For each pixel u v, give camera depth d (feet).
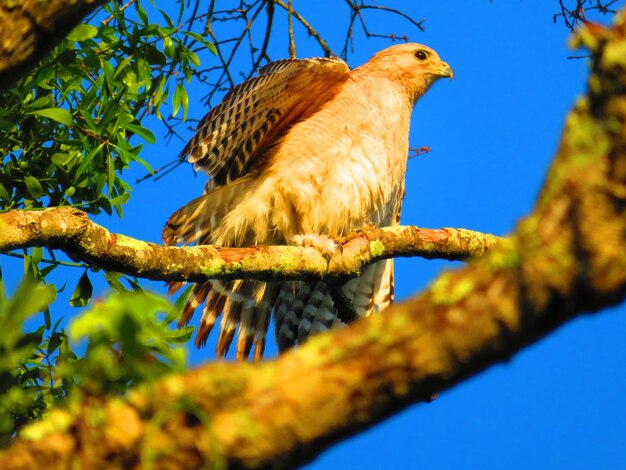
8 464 10.05
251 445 9.80
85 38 26.58
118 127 28.55
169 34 30.30
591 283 9.08
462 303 9.50
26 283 11.39
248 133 36.50
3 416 12.89
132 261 24.75
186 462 9.91
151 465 9.92
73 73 27.81
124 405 10.21
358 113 38.32
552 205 9.37
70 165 28.45
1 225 22.62
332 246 30.48
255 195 36.35
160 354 12.34
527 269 9.28
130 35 29.63
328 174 37.06
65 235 23.49
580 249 9.11
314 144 37.11
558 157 9.50
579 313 9.27
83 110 28.22
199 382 10.12
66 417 10.30
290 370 9.93
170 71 31.35
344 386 9.70
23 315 11.36
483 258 9.70
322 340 10.07
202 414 9.95
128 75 29.71
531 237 9.36
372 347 9.75
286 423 9.75
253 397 9.92
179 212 35.29
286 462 9.87
